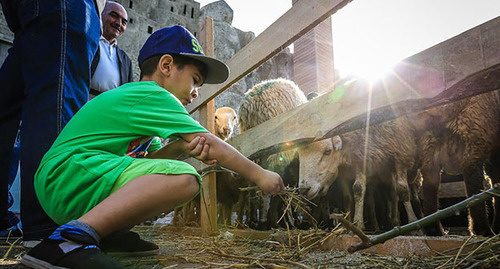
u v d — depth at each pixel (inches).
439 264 52.1
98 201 47.9
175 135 51.9
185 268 54.5
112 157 49.8
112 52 127.5
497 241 50.8
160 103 53.1
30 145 66.7
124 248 65.3
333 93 75.1
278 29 91.7
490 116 115.3
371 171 133.8
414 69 58.4
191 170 48.7
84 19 76.4
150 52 60.3
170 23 1015.6
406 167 131.0
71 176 48.5
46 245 41.0
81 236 40.5
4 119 87.8
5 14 81.2
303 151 129.3
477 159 114.7
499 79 49.1
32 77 71.2
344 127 73.7
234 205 233.6
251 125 168.6
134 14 939.3
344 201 145.3
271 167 155.6
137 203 44.3
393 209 135.0
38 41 71.9
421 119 128.0
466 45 51.3
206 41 132.3
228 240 96.0
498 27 47.7
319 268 53.2
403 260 56.9
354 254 67.4
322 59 301.0
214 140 51.6
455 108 117.6
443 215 50.9
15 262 56.4
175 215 207.8
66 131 53.5
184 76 60.4
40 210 64.6
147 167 47.9
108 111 52.7
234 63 114.3
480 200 50.0
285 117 90.4
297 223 172.1
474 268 44.4
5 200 95.5
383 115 65.9
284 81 178.7
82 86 75.4
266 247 83.3
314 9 78.1
